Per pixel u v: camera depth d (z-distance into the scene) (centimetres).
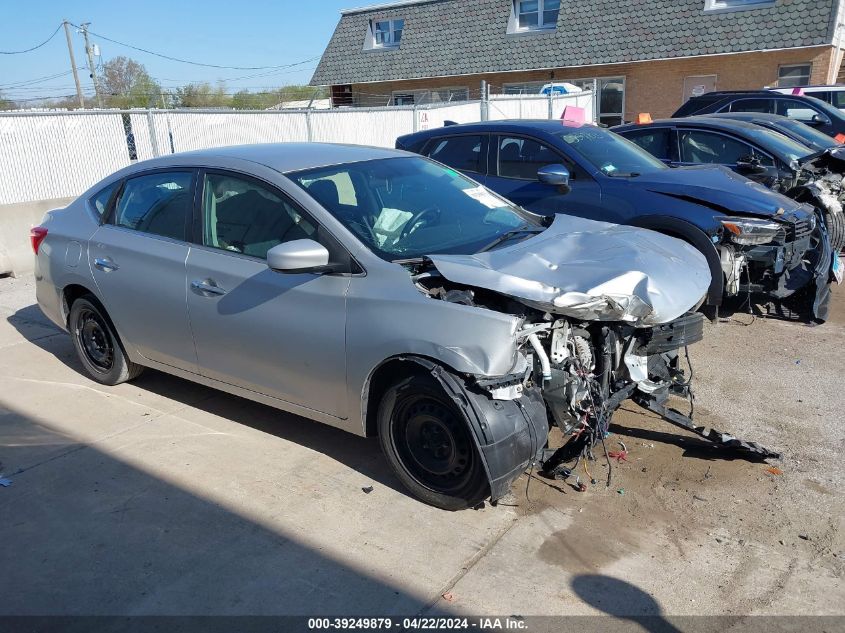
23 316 726
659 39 2230
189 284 435
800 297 668
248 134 1383
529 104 1922
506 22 2556
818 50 2012
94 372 537
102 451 436
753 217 608
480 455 330
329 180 418
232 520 362
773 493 380
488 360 325
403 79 2761
